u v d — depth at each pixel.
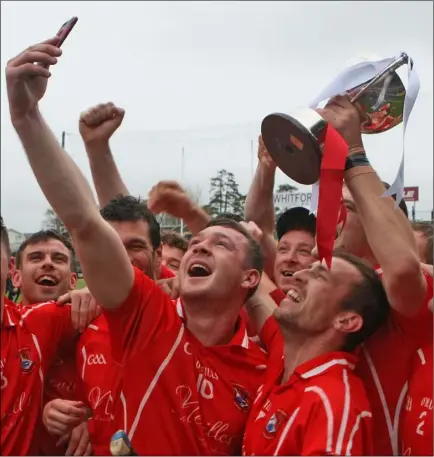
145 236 2.44
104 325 2.22
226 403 2.00
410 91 1.75
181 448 1.90
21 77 1.64
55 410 2.02
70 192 1.77
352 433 1.67
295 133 1.66
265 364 2.12
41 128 1.76
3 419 2.09
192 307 2.11
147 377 1.93
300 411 1.76
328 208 1.67
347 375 1.83
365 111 1.92
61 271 2.87
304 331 1.94
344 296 1.91
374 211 1.81
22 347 2.17
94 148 2.79
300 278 1.98
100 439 2.07
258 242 2.29
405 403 1.92
